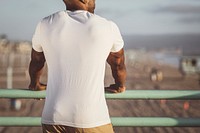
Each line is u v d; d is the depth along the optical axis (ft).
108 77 137.08
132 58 394.11
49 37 8.27
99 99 8.06
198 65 235.20
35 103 84.74
